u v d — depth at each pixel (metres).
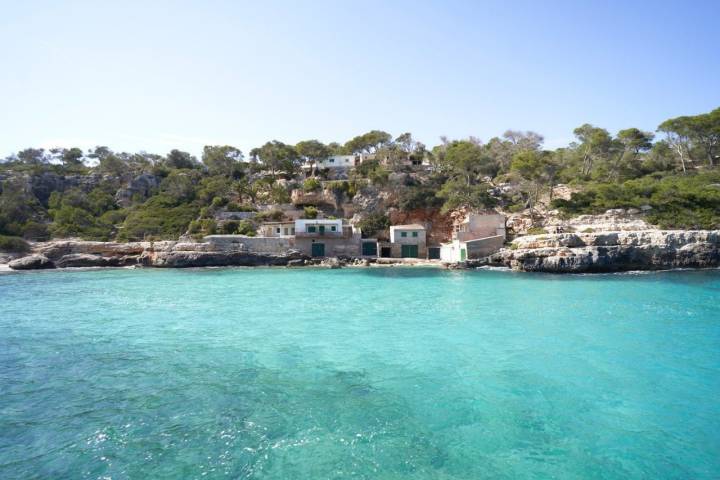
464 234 70.62
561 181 91.81
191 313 30.34
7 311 31.53
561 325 25.80
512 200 85.94
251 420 13.41
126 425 13.10
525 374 17.36
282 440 12.16
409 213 88.38
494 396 15.19
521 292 39.62
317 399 15.02
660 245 58.28
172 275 57.69
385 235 86.31
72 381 16.92
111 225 90.31
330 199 95.44
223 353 20.55
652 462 11.10
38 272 62.34
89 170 121.06
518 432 12.63
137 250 72.62
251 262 71.31
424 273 58.44
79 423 13.27
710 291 39.19
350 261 73.00
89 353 20.69
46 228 81.69
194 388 16.09
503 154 114.31
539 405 14.44
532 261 59.09
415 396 15.23
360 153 124.50
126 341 22.84
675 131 91.19
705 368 17.94
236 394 15.50
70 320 28.22
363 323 26.75
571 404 14.51
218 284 47.38
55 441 12.16
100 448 11.77
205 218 86.81
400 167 106.50
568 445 11.94
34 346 21.97
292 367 18.44
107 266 69.75
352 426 13.00
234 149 126.31
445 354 20.11
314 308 32.00
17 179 100.94
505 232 71.81
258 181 103.44
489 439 12.24
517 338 22.88
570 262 57.06
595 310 30.38
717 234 58.97
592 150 96.56
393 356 19.86
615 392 15.50
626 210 68.94
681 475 10.54
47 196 104.56
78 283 48.78
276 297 37.56
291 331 24.80
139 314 30.09
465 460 11.17
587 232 63.88
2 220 78.75
